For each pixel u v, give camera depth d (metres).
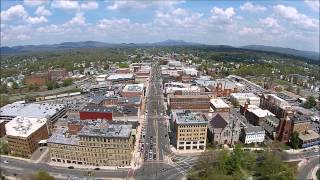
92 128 198.50
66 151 195.62
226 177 166.50
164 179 175.25
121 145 186.75
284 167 177.12
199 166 185.62
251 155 193.50
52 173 185.25
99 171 186.12
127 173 182.88
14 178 180.88
